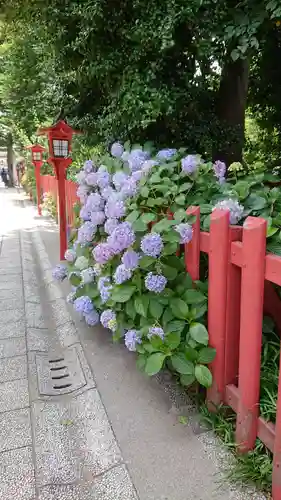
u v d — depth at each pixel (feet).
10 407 6.81
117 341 8.02
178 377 6.72
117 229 6.29
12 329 10.13
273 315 5.99
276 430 4.28
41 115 27.89
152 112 9.70
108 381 7.20
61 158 15.25
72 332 9.37
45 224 25.75
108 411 6.36
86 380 7.38
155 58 9.95
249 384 4.80
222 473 4.87
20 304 11.96
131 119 10.28
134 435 5.76
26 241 20.94
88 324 9.09
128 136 11.12
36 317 10.84
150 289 5.90
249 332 4.70
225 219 5.12
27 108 31.50
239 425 5.04
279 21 8.34
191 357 5.57
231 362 5.47
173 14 8.80
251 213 6.07
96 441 5.79
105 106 12.40
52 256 16.69
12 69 28.66
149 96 9.69
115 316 7.25
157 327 5.90
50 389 7.37
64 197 15.56
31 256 17.94
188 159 6.77
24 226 25.26
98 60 10.69
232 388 5.41
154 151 10.18
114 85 11.08
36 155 33.14
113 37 10.46
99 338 8.89
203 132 11.26
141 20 9.54
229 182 7.62
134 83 9.89
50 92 15.53
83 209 8.71
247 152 16.12
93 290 8.44
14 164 74.49
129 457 5.37
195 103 11.06
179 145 11.32
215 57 9.71
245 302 4.71
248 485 4.66
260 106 15.33
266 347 5.55
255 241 4.46
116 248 6.33
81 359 8.16
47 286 13.24
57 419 6.44
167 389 6.68
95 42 10.56
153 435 5.71
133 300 6.57
